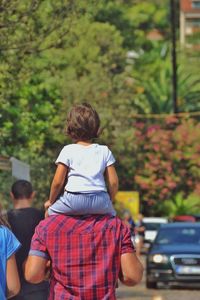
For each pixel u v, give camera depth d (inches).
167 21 5546.3
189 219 2908.5
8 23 1149.7
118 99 3090.6
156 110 4067.4
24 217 671.1
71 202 472.4
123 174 3503.9
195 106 4323.3
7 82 1187.3
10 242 478.9
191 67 4992.6
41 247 474.9
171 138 3754.9
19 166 1352.1
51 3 1205.7
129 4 5044.3
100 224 472.7
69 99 2591.0
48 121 1790.1
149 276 1761.8
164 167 3732.8
